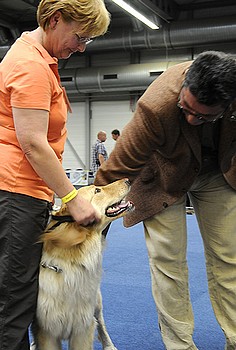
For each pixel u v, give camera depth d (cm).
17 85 196
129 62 1427
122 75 1308
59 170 204
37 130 198
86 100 1508
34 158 199
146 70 1289
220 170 259
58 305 225
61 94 216
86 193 245
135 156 248
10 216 208
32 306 219
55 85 209
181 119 230
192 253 637
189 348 272
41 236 219
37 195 215
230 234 265
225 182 263
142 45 1262
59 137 222
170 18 1220
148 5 1070
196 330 347
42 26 209
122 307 399
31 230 213
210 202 267
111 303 411
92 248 231
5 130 210
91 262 230
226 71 196
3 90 204
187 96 208
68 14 202
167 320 273
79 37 210
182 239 268
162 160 254
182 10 1299
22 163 209
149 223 270
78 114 1530
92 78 1335
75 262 224
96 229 238
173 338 274
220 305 276
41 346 237
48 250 222
